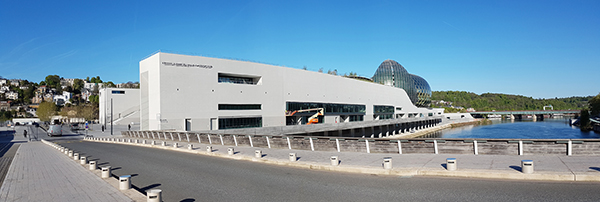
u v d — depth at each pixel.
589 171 10.33
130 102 96.50
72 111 134.25
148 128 53.12
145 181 12.22
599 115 100.44
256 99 59.88
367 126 78.88
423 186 9.84
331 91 77.44
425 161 13.83
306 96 70.19
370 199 8.59
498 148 15.26
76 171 14.71
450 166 11.28
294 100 67.19
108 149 28.11
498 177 10.59
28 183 11.88
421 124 115.56
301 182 11.13
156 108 49.16
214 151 21.59
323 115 74.06
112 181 11.72
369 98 92.69
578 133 86.25
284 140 22.36
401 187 9.82
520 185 9.50
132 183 11.92
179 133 34.56
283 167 14.70
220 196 9.46
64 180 12.32
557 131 93.62
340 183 10.75
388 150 17.56
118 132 64.06
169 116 48.81
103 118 97.44
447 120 140.38
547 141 14.59
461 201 8.10
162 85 48.44
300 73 69.00
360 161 14.70
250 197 9.23
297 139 21.56
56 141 47.88
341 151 19.20
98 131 68.69
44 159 20.97
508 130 100.38
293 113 66.62
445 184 9.99
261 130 58.31
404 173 11.80
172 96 49.31
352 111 84.69
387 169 12.14
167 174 13.64
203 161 17.67
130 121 92.00
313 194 9.35
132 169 15.48
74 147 32.97
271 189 10.19
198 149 23.67
